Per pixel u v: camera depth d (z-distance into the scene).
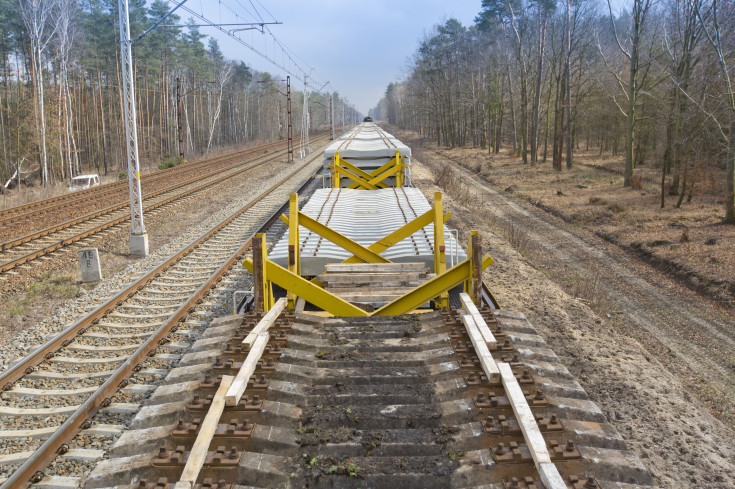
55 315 9.45
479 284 5.49
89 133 53.91
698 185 24.61
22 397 6.57
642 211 22.61
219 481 3.07
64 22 43.50
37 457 5.13
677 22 25.98
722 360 9.71
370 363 4.36
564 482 2.98
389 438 3.47
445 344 4.65
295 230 6.74
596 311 12.05
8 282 11.58
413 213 10.08
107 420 5.98
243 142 89.50
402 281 6.66
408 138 96.12
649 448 5.61
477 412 3.65
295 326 5.02
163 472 3.21
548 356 4.50
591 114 44.28
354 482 3.15
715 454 5.65
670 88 25.03
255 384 3.93
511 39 47.06
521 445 3.30
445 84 68.88
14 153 38.56
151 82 67.25
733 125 19.41
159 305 9.75
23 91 43.31
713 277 13.62
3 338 8.64
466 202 25.52
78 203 21.22
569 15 36.03
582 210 23.33
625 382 7.06
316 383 4.12
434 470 3.19
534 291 11.24
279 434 3.51
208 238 15.30
